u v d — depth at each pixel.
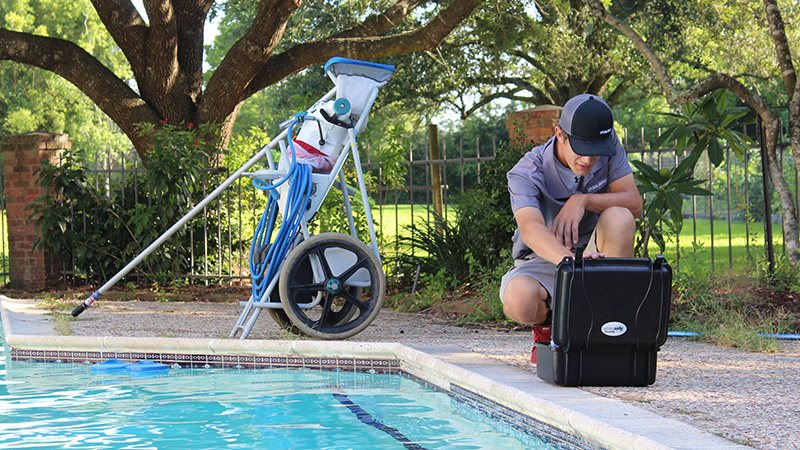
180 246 9.01
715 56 17.47
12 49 9.55
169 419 3.20
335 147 5.27
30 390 3.91
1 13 31.92
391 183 8.83
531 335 5.21
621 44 18.45
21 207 9.65
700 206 25.38
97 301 8.28
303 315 4.98
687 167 6.09
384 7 13.67
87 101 33.47
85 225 9.40
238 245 9.92
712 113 6.36
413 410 3.42
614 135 3.46
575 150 3.05
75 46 9.92
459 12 9.75
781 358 4.04
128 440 2.83
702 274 6.63
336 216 8.39
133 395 3.76
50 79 32.19
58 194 9.50
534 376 3.38
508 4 14.23
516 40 14.74
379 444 2.78
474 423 3.17
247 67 9.67
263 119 35.56
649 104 32.44
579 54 17.81
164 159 8.82
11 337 5.13
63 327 5.43
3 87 32.31
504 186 8.08
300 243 4.98
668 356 4.12
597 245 3.39
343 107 5.15
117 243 9.30
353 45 10.07
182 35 10.21
